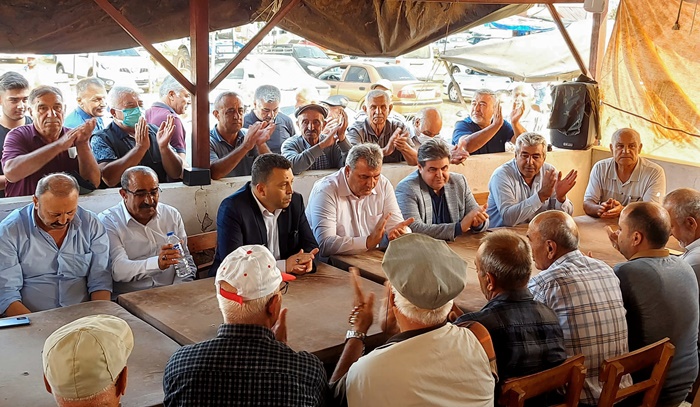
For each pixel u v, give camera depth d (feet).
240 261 6.26
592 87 20.21
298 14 16.92
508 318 7.45
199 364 5.95
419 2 18.17
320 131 16.56
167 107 17.24
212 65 30.71
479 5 18.92
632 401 8.98
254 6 15.39
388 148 17.12
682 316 9.37
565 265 8.83
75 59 30.89
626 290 9.41
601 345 8.53
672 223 11.08
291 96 31.04
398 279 6.25
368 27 17.88
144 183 11.28
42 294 10.49
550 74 24.54
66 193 9.94
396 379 6.05
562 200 14.82
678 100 20.68
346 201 12.67
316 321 8.89
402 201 13.30
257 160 10.78
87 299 10.93
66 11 13.57
